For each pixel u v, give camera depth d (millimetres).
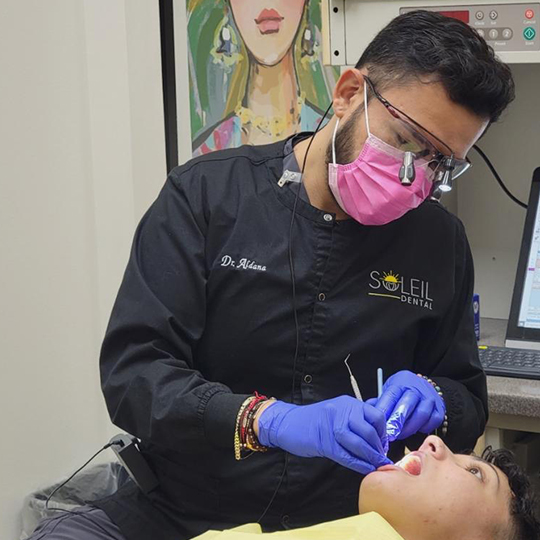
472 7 1842
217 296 1451
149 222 1483
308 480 1434
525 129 2268
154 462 1516
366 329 1477
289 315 1444
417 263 1527
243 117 2604
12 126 2322
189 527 1468
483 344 2084
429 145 1328
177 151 2654
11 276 2346
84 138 2574
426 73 1300
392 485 1304
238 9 2535
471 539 1309
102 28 2574
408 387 1428
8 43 2297
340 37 1904
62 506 2377
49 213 2459
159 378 1350
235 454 1323
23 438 2414
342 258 1465
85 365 2631
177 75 2609
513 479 1433
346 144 1385
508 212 2320
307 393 1469
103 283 2672
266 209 1476
